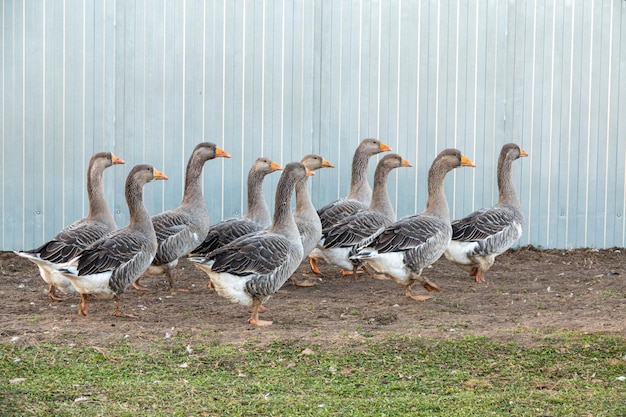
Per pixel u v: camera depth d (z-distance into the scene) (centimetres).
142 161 1498
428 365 864
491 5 1545
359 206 1398
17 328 985
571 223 1591
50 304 1128
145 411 734
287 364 864
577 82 1574
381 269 1171
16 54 1461
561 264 1464
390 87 1538
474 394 783
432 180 1240
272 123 1520
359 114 1535
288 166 1074
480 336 945
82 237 1134
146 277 1330
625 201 1595
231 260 1002
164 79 1495
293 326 1009
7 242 1483
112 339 942
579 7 1564
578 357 884
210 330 985
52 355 882
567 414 730
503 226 1297
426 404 753
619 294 1209
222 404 752
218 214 1522
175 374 834
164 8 1486
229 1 1497
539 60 1564
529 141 1574
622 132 1589
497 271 1395
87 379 813
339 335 959
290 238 1071
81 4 1467
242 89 1510
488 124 1560
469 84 1552
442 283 1291
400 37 1533
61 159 1482
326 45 1520
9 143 1471
